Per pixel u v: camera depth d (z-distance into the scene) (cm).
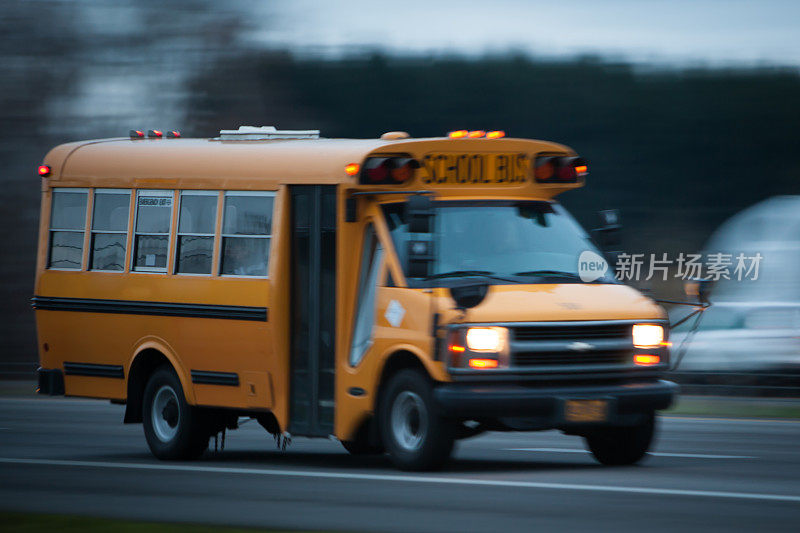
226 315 4434
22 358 11638
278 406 4300
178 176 4672
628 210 15638
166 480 3906
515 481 3678
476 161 4212
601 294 4025
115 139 5178
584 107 15912
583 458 4600
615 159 15825
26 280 11681
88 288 4934
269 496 3475
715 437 5556
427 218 3778
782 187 15888
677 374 8400
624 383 3975
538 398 3794
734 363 8750
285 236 4294
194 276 4572
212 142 4744
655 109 15962
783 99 16188
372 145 4147
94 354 4931
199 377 4553
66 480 3956
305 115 12962
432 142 4128
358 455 4962
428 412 3825
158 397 4744
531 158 4312
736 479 3784
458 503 3256
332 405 4156
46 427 6438
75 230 5022
